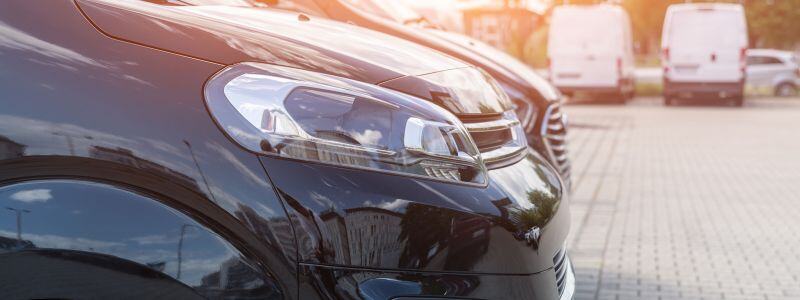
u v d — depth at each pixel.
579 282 5.63
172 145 2.09
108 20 2.23
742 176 11.42
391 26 5.68
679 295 5.38
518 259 2.29
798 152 14.57
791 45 47.00
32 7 2.20
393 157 2.19
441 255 2.16
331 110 2.20
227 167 2.09
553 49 27.89
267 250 2.08
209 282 2.07
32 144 2.09
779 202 9.22
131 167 2.08
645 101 30.52
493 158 2.51
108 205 2.08
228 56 2.26
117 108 2.11
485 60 5.55
